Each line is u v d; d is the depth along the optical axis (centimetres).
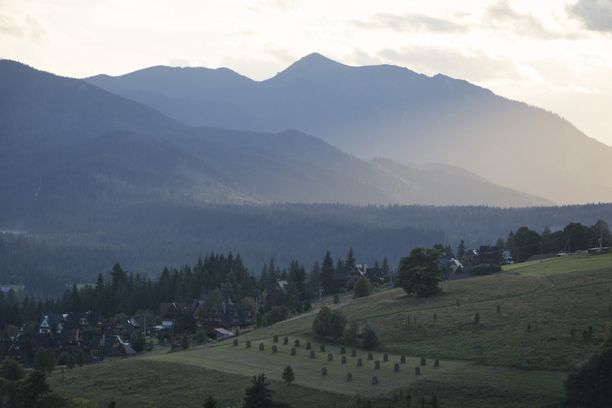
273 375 16225
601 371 13612
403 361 16612
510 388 14350
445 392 14500
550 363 15338
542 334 16988
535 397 13950
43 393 15400
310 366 16812
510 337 17100
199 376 16562
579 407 13488
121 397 15825
